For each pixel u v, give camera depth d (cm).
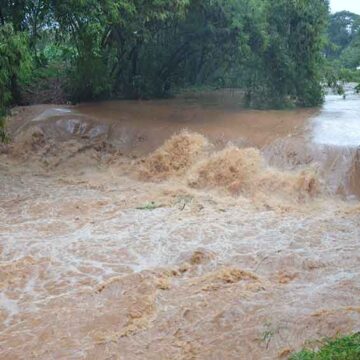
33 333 582
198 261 767
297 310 595
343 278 696
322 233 870
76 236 876
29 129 1404
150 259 782
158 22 1653
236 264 757
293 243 828
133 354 531
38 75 1912
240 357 505
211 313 606
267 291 664
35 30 1558
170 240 852
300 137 1202
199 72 2053
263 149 1184
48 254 802
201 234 876
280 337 531
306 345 503
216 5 1583
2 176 1240
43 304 652
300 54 1620
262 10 1583
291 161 1138
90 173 1268
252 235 869
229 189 1095
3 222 947
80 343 558
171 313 613
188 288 685
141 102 1780
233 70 1897
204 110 1603
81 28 1518
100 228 912
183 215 974
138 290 679
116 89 1848
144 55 1817
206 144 1234
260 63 1628
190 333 564
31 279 724
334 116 1434
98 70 1678
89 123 1427
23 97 1769
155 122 1430
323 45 1675
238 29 1573
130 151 1329
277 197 1052
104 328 587
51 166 1316
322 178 1081
